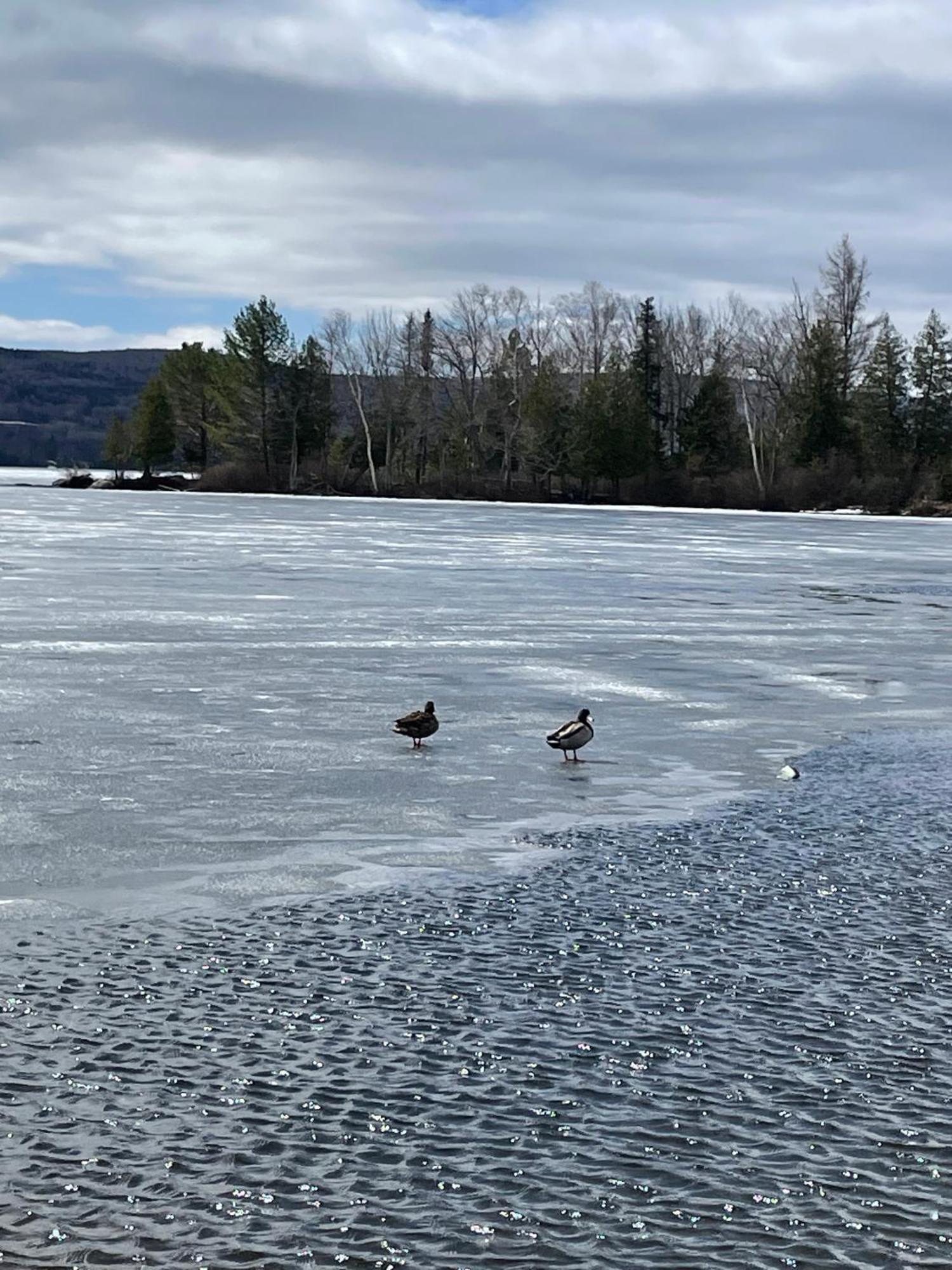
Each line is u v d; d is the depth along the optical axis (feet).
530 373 422.41
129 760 45.73
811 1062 22.53
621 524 256.11
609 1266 16.76
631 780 44.34
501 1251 17.07
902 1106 21.02
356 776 44.21
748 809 40.42
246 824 37.93
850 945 28.30
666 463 418.72
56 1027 23.45
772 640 82.07
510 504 373.20
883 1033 23.76
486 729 52.65
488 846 36.06
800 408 399.65
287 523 219.61
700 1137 19.97
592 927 29.27
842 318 417.28
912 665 72.23
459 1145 19.66
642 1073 22.06
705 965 27.07
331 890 31.83
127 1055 22.44
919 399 408.67
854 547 192.54
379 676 64.54
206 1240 17.26
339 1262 16.83
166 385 472.85
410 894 31.55
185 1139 19.75
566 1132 20.10
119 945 27.76
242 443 424.46
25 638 73.92
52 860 33.88
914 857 35.12
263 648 72.59
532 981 26.04
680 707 58.29
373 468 403.54
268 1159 19.24
